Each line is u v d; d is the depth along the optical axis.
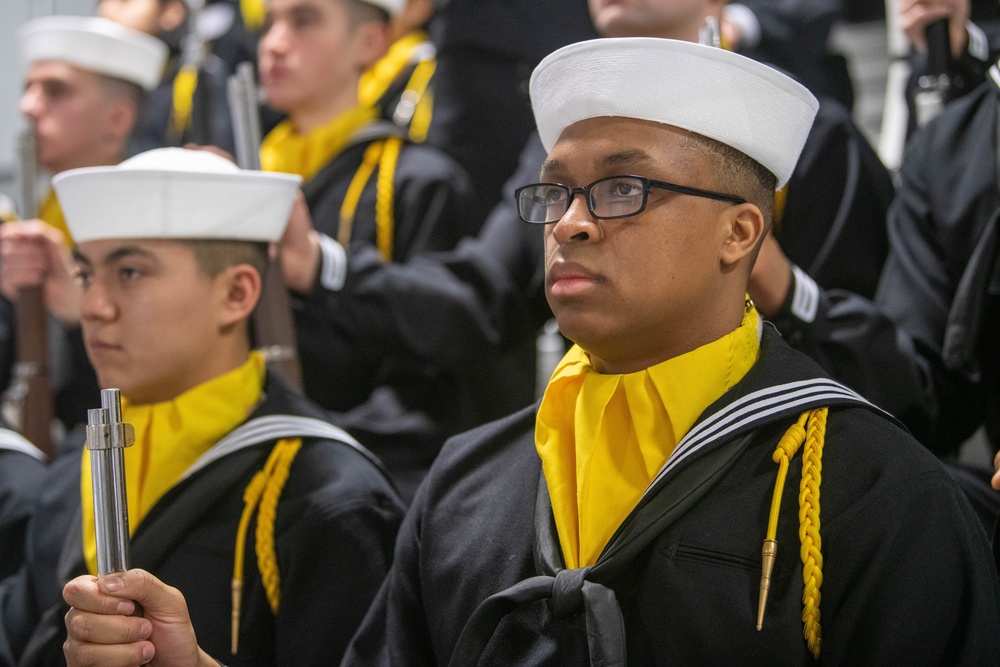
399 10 5.03
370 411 4.45
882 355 3.26
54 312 4.55
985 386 3.35
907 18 3.89
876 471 2.18
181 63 6.43
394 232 4.60
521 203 2.38
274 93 4.88
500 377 4.64
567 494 2.35
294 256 3.98
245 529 2.96
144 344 3.05
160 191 3.04
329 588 2.89
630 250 2.24
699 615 2.15
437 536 2.52
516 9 5.37
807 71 5.23
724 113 2.29
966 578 2.14
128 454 3.07
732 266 2.35
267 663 2.92
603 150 2.28
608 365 2.40
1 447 3.85
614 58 2.27
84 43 5.23
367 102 5.43
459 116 5.28
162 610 2.32
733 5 5.13
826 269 3.78
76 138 5.25
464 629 2.27
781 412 2.24
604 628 2.12
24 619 3.32
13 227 4.44
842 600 2.15
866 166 3.94
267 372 3.25
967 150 3.54
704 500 2.23
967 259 3.46
